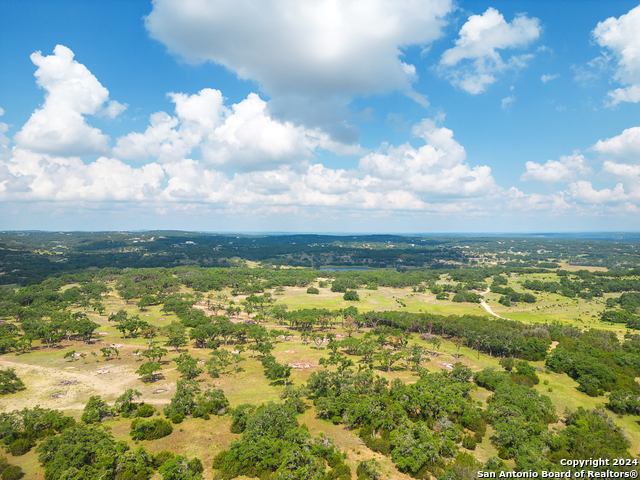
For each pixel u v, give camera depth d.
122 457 57.56
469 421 74.25
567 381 104.94
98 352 123.19
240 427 71.88
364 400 78.75
